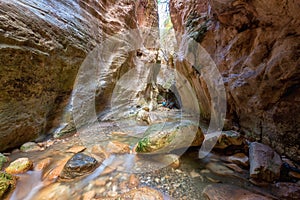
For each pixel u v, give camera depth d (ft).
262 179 5.43
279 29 6.83
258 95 7.47
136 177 5.83
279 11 6.27
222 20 9.84
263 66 7.36
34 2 8.34
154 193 4.81
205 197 4.80
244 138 7.98
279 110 6.56
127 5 20.84
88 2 13.96
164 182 5.57
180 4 15.79
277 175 5.37
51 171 5.81
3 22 6.12
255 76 7.65
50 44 8.21
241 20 8.70
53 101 8.99
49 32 8.31
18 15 6.84
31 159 6.61
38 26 7.70
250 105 7.92
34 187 5.06
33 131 7.93
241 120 8.89
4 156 6.29
